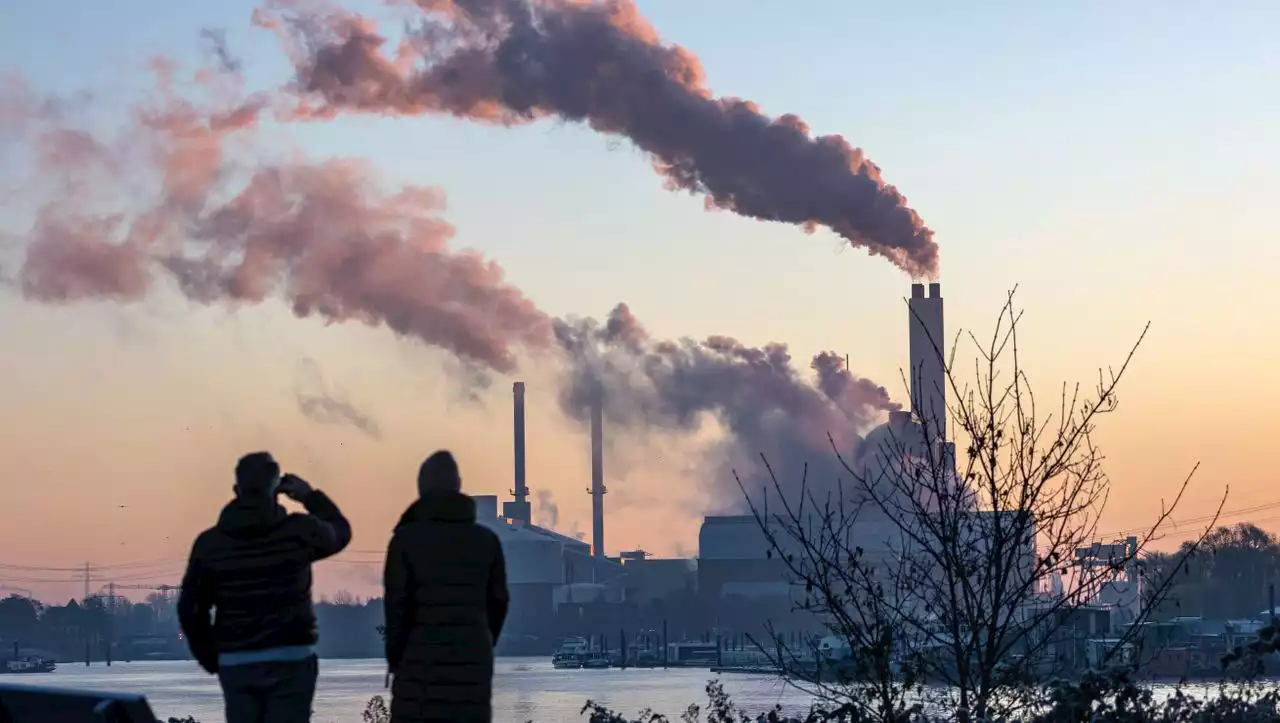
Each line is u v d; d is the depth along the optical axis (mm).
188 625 8828
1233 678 13539
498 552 8953
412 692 8617
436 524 8812
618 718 14469
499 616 8969
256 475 8789
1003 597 12789
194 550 8766
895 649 13031
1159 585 13336
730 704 15141
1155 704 13305
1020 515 12641
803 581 13070
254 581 8688
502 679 180000
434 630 8656
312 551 8852
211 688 173875
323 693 139125
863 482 13234
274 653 8688
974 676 12734
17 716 7191
